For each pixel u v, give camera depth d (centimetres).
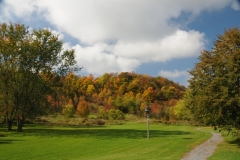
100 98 13562
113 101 12162
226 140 3056
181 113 7581
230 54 2355
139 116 10619
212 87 2359
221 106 2286
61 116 8569
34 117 4331
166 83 14938
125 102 11688
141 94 13300
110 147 2427
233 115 2341
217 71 2384
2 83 4062
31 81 4209
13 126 5397
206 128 5725
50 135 3594
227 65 2297
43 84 4300
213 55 2553
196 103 2638
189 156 1900
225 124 2486
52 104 4619
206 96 2377
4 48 3997
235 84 2294
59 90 4597
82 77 15000
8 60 4062
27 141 2883
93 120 7831
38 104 4322
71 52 4509
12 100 4047
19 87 4056
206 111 2448
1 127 5003
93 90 14200
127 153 2058
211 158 1809
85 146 2498
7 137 3288
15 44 4069
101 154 2031
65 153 2081
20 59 4069
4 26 4075
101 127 5788
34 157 1905
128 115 10781
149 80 14812
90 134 3781
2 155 1977
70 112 8081
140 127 5891
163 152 2086
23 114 4069
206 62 2528
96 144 2645
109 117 9262
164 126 6412
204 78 2514
